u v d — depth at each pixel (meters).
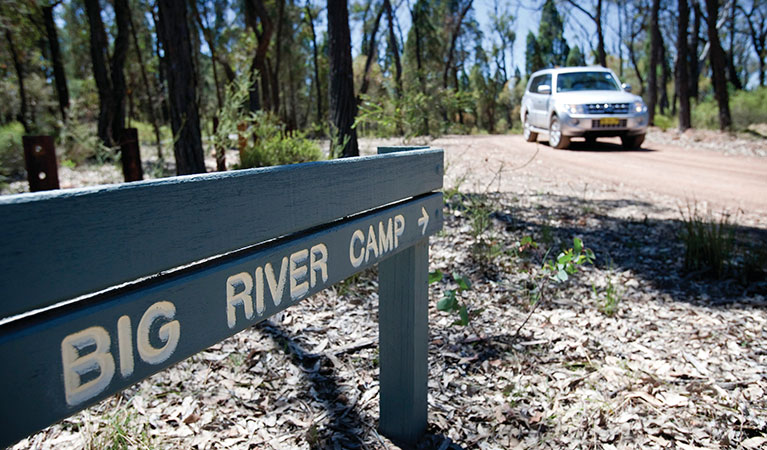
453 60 44.84
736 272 4.53
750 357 3.17
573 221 6.14
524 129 15.78
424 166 2.20
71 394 0.96
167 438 2.38
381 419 2.47
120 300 1.03
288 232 1.45
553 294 4.19
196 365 3.02
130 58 32.91
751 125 20.92
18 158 10.58
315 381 2.92
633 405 2.69
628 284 4.39
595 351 3.28
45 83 25.47
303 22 36.19
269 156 7.48
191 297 1.18
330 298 3.98
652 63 23.12
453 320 3.71
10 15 19.50
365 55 43.69
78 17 32.38
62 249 0.91
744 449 2.35
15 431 0.88
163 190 1.08
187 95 7.23
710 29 18.00
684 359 3.16
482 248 5.00
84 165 11.62
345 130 7.61
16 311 0.85
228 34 29.91
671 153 12.59
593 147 13.74
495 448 2.40
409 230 2.11
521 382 2.93
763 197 7.61
